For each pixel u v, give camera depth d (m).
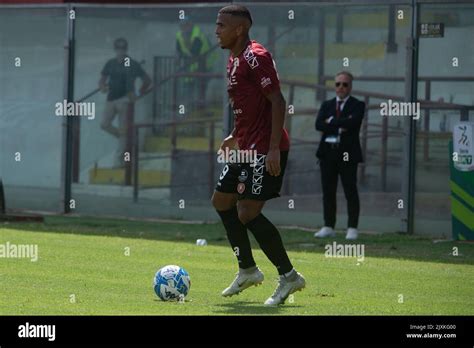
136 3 65.69
